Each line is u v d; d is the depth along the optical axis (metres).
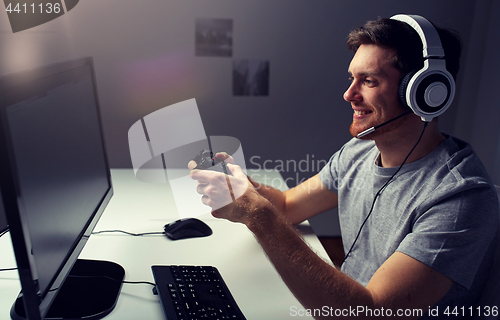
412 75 0.77
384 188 0.88
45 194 0.56
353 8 1.91
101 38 1.83
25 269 0.49
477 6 1.93
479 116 2.02
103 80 1.88
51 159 0.60
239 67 1.94
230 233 1.02
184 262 0.87
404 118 0.81
